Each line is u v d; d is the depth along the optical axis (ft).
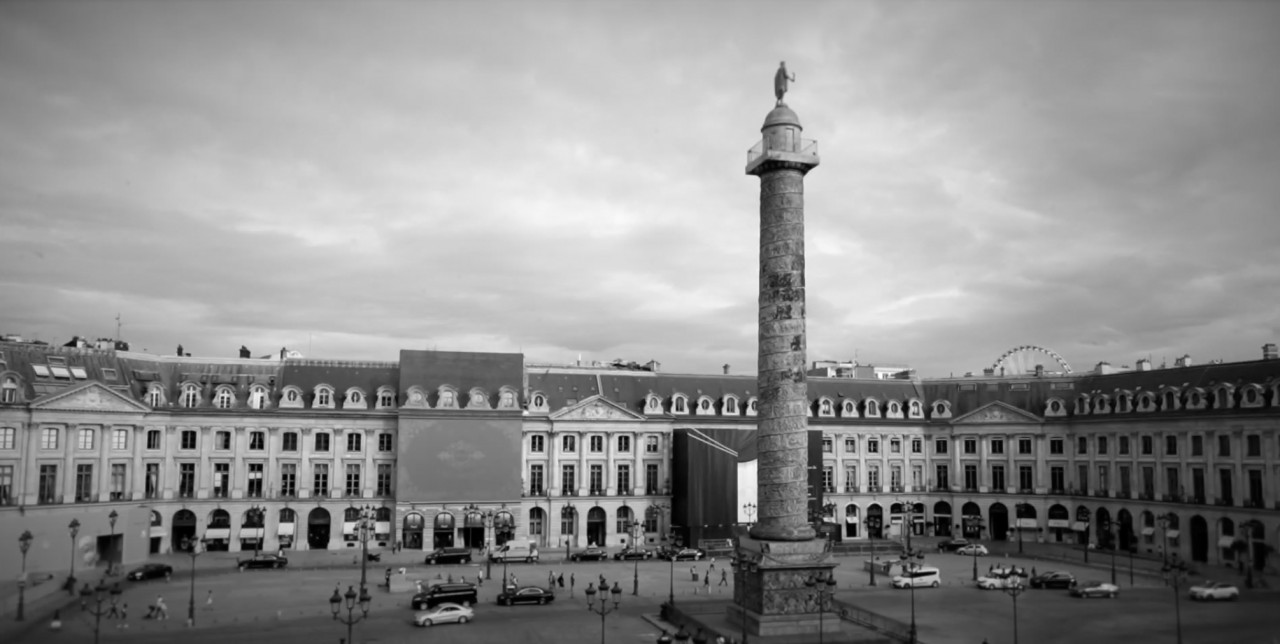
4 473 276.00
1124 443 348.38
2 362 287.48
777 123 214.90
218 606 226.79
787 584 204.95
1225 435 307.58
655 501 363.97
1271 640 195.83
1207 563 307.99
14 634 193.47
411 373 345.51
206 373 338.75
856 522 387.75
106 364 316.19
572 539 355.56
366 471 341.62
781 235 213.66
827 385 406.00
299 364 350.02
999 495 383.04
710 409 379.14
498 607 231.09
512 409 348.59
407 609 227.40
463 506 339.98
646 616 220.23
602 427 362.53
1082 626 211.00
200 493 326.24
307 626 205.36
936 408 400.88
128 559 297.94
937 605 237.86
